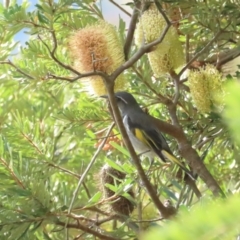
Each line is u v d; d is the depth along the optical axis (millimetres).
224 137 7125
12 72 6793
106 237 6273
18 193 5418
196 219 1389
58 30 7570
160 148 8070
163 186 7258
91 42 5680
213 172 8344
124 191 6086
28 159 6871
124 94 8906
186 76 7887
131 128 8570
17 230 5438
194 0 6852
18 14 6094
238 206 1386
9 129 7488
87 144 8648
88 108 7949
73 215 5945
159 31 6355
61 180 8945
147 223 6875
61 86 7738
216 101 6152
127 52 7332
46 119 9367
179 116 7793
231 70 7809
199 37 7734
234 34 7695
